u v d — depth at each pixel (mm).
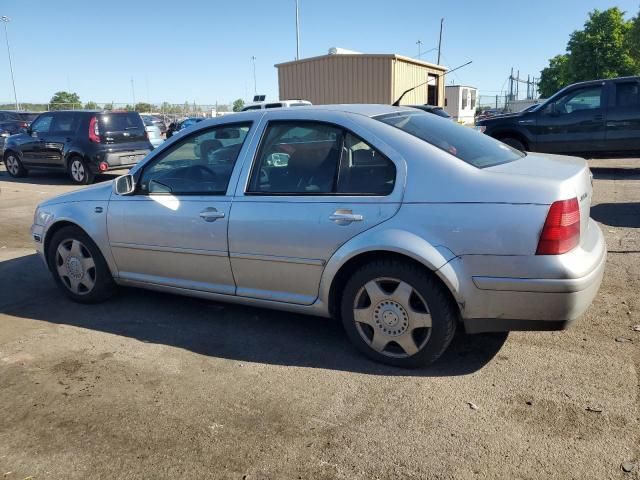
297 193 3725
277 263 3779
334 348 3896
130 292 5234
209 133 4211
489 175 3240
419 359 3469
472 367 3520
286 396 3287
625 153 11281
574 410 2996
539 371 3424
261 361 3750
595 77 39562
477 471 2570
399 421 2980
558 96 11578
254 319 4484
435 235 3244
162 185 4355
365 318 3582
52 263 5035
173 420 3088
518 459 2637
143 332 4301
